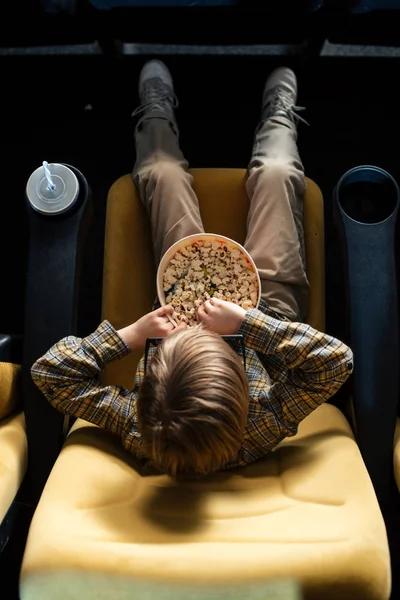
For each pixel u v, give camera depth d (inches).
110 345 45.4
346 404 50.1
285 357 43.6
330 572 32.9
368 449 46.5
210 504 38.3
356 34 65.2
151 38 68.9
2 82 71.0
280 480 41.0
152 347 46.0
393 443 46.3
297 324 44.3
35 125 71.0
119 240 54.8
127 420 43.1
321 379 42.6
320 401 43.1
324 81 70.5
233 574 32.4
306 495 38.5
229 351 38.3
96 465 41.2
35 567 33.6
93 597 32.9
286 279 51.9
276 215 52.7
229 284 49.9
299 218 54.2
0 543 46.5
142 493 39.6
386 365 47.3
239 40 68.8
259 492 39.6
